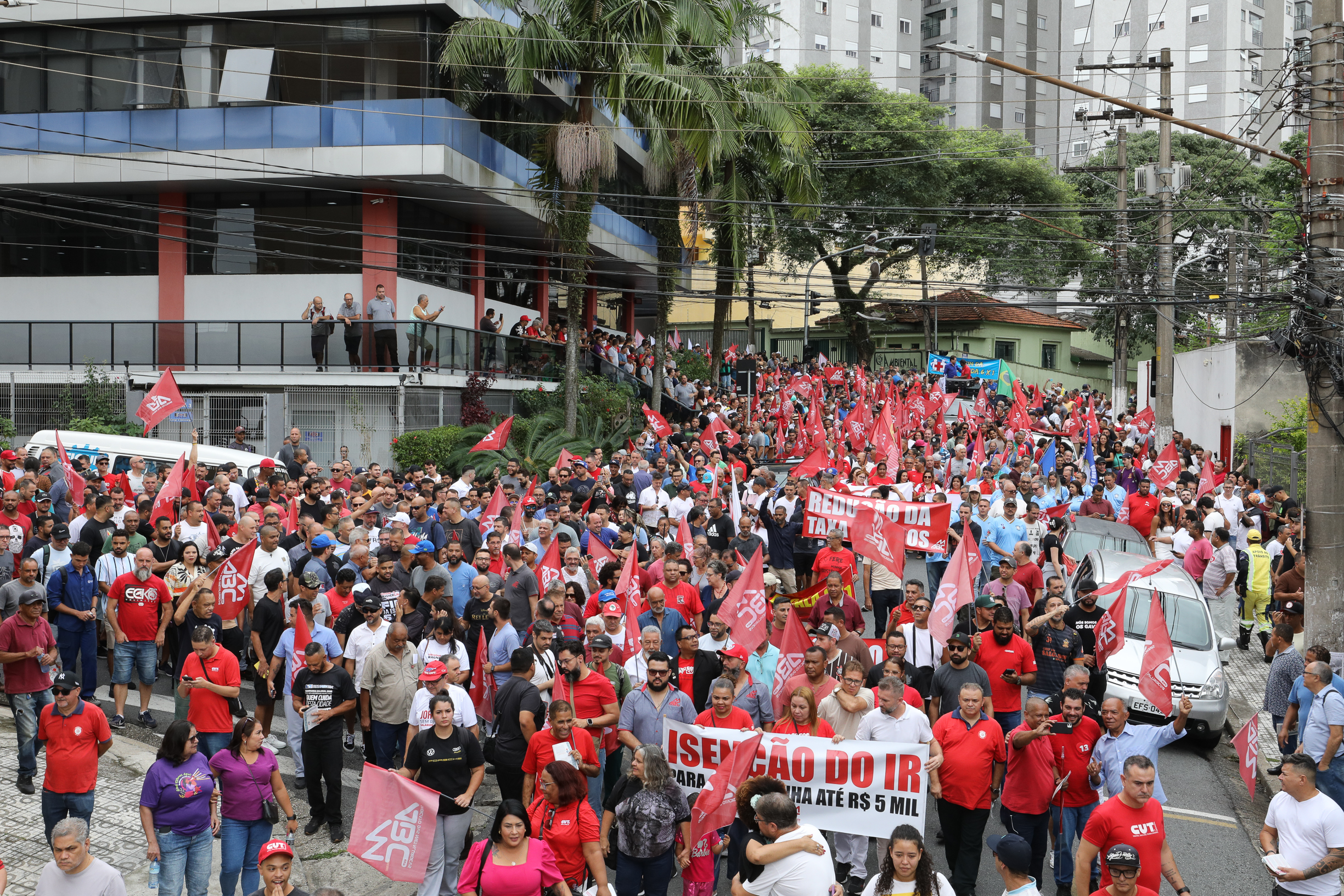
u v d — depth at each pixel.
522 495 18.58
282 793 8.52
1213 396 35.09
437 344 27.47
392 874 8.05
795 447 28.53
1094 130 75.81
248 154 27.36
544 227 28.98
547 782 7.87
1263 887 9.19
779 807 6.74
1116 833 7.40
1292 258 15.77
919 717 8.81
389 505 16.34
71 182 27.91
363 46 27.39
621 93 26.50
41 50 28.23
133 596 12.30
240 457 19.16
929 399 34.56
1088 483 24.33
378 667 10.41
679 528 15.05
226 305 28.91
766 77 30.39
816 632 11.89
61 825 7.00
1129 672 12.67
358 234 26.53
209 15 27.48
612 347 37.25
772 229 49.84
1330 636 12.84
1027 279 56.78
